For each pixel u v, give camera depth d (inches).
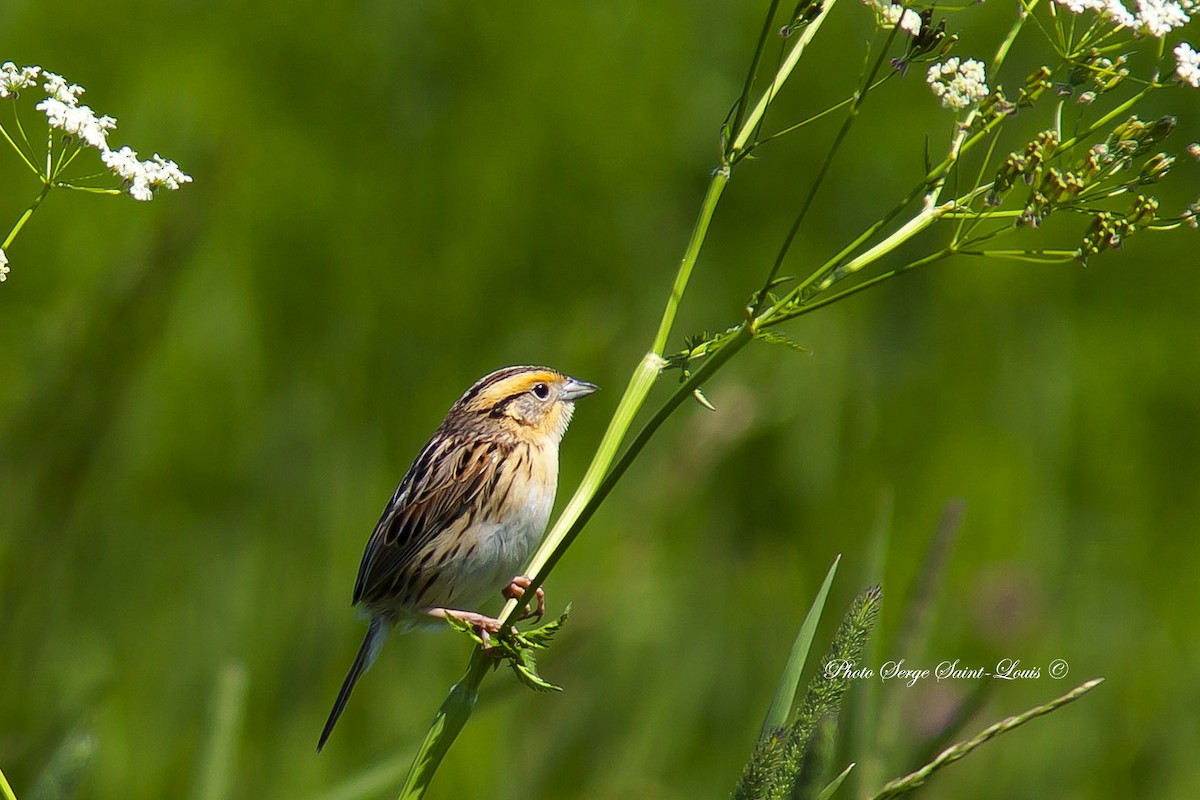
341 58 648.4
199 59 636.1
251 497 487.2
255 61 644.1
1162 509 615.5
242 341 559.5
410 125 649.6
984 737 175.3
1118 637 530.0
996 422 617.6
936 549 230.7
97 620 445.4
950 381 621.6
